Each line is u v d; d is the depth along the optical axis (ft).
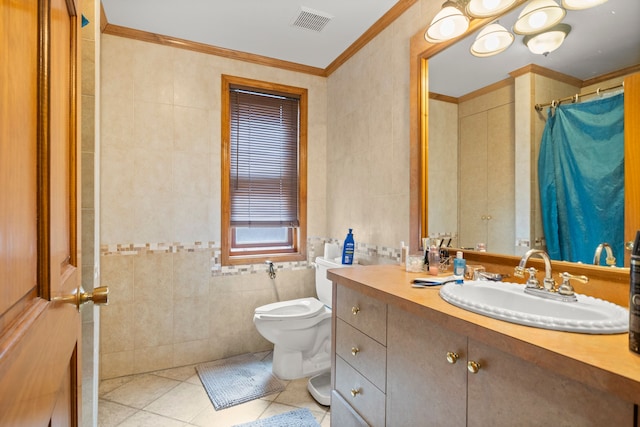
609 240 3.79
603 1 3.91
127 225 7.80
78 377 2.54
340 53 8.86
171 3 6.76
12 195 1.27
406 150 6.72
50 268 1.72
